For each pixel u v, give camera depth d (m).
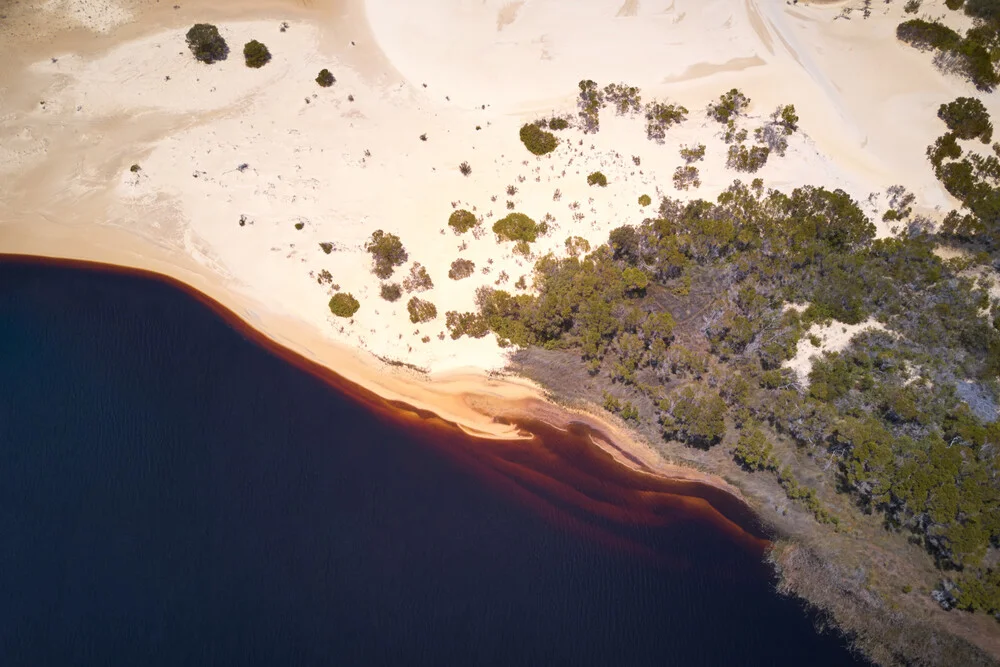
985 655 65.06
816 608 67.81
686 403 71.62
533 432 74.88
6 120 83.31
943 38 84.12
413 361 76.25
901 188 81.19
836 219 78.06
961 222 78.81
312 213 80.38
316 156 82.06
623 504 72.19
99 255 79.75
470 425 75.00
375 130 82.88
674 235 77.69
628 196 80.69
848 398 72.69
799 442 72.38
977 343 74.44
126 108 83.81
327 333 77.25
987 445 69.62
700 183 81.31
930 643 65.69
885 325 76.06
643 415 74.00
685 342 75.94
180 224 80.44
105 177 82.00
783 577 68.88
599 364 75.25
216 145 82.44
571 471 73.56
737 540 70.88
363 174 81.50
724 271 77.25
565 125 82.56
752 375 74.44
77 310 78.25
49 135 83.06
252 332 77.50
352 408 75.19
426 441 74.25
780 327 75.12
